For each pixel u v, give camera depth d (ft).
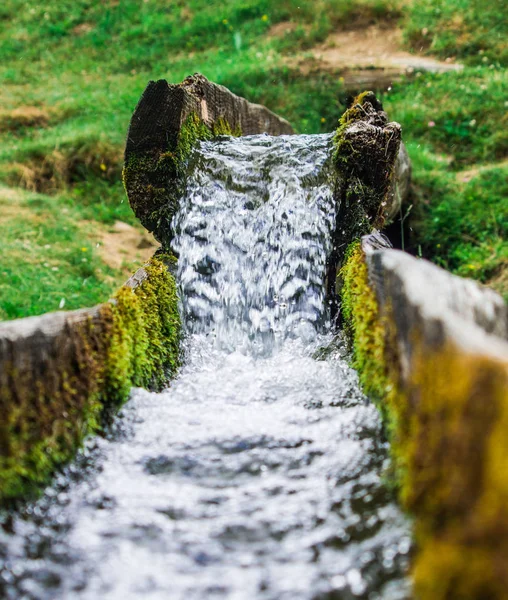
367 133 13.71
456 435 5.14
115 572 5.87
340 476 7.33
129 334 9.80
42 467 7.10
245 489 7.18
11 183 30.14
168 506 6.88
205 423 8.91
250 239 13.46
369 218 13.85
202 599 5.47
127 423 8.91
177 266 13.43
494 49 40.22
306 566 5.83
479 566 4.55
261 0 49.98
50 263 23.30
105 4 55.21
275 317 12.91
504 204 25.63
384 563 5.70
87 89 43.01
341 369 10.81
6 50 50.67
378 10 45.88
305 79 38.88
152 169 13.98
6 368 6.84
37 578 5.84
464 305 6.67
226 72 40.01
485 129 32.07
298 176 13.79
